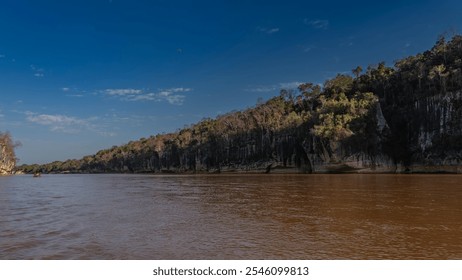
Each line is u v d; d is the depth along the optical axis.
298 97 139.25
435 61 105.69
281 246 13.82
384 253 12.64
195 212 23.59
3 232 17.03
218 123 156.62
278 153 121.25
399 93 107.44
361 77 126.56
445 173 85.44
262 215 21.77
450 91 89.88
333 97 121.12
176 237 15.66
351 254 12.59
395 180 55.12
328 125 99.31
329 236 15.47
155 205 27.92
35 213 23.75
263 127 129.38
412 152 95.06
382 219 19.48
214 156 151.12
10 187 56.47
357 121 97.31
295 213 22.28
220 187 48.34
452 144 85.94
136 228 17.89
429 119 93.06
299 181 58.75
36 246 14.22
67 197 36.22
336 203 26.78
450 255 12.32
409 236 15.20
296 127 115.50
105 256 12.72
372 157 95.81
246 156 135.38
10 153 161.75
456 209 22.53
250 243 14.37
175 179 82.56
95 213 23.53
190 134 175.12
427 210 22.28
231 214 22.44
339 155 97.75
